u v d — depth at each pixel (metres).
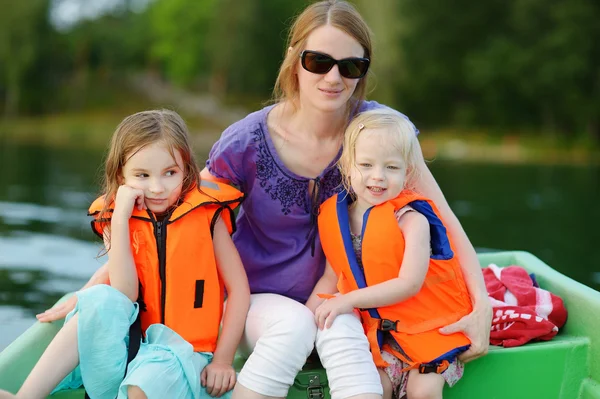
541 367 1.94
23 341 1.90
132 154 1.84
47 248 4.93
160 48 37.50
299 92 2.09
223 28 32.00
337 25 1.98
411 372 1.83
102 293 1.71
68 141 21.38
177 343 1.76
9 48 31.19
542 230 6.91
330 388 1.75
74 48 35.75
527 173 14.16
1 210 6.71
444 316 1.86
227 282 1.93
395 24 24.88
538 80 24.12
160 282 1.82
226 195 1.93
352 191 2.00
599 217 7.80
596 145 22.27
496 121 25.36
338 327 1.76
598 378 1.94
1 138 21.97
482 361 1.90
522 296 2.13
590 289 2.12
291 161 2.08
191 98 33.88
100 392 1.70
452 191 10.51
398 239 1.86
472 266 2.02
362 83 2.12
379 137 1.89
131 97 34.28
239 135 2.06
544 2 24.48
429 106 26.50
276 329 1.76
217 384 1.77
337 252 1.94
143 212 1.85
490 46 25.39
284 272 2.08
